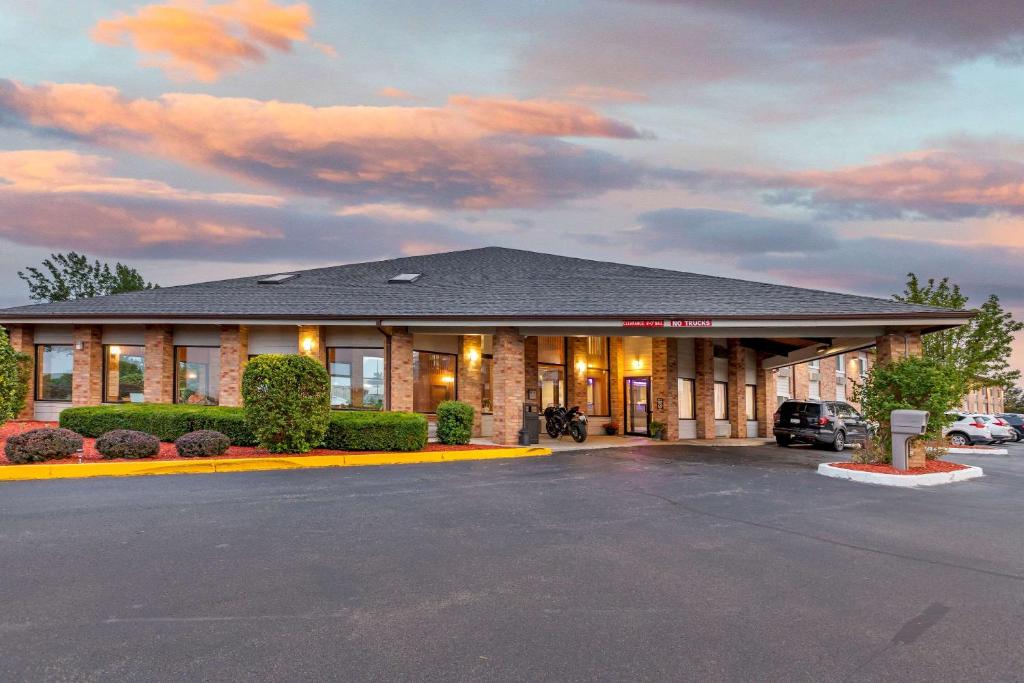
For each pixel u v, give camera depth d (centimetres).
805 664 426
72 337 2009
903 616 518
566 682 394
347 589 550
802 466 1555
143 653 420
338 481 1103
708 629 482
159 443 1309
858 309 1619
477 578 588
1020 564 676
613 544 719
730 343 2614
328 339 1953
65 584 544
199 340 1975
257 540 695
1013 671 422
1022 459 2120
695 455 1753
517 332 1827
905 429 1373
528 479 1194
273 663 411
